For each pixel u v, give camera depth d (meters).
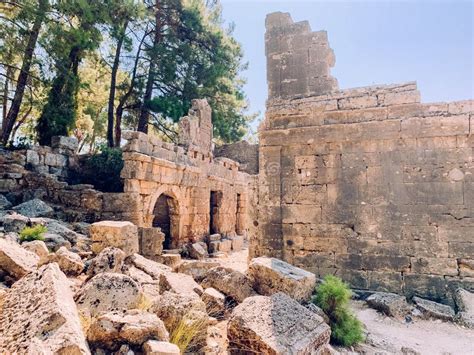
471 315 5.96
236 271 5.79
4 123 14.48
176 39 20.84
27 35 13.07
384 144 7.57
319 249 7.82
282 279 5.35
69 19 14.25
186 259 13.30
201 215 16.03
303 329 3.86
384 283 7.23
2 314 3.09
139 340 3.07
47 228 7.83
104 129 25.09
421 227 7.13
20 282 3.57
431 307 6.35
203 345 3.81
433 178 7.14
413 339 5.23
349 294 5.27
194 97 20.67
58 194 11.62
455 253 6.84
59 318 2.73
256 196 8.79
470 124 6.93
